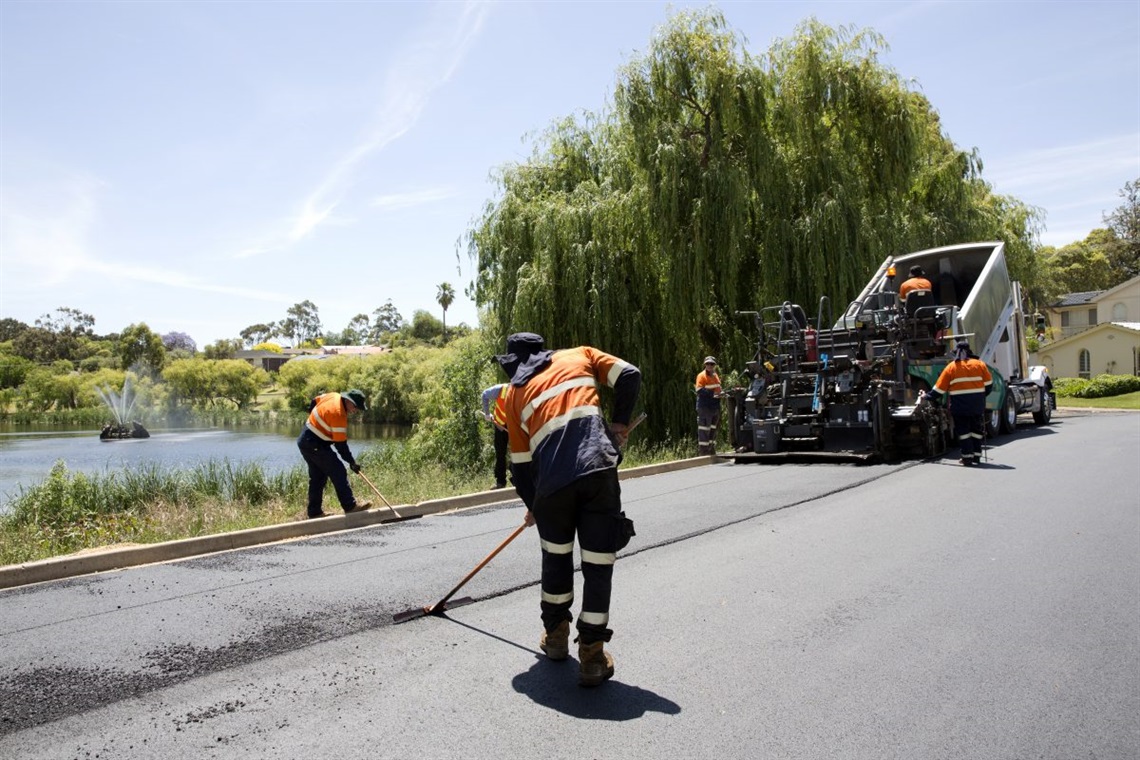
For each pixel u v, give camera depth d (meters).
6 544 8.41
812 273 16.47
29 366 77.38
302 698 3.55
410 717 3.34
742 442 12.90
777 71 17.75
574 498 3.75
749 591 5.09
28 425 57.41
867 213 17.66
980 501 8.06
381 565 6.12
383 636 4.39
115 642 4.35
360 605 5.00
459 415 19.55
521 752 3.01
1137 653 3.93
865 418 11.79
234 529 8.47
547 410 3.88
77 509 11.44
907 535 6.59
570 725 3.24
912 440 12.16
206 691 3.64
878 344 12.37
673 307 17.05
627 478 11.27
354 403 8.47
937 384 11.12
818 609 4.69
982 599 4.83
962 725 3.20
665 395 17.84
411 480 13.46
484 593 5.22
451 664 3.96
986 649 4.01
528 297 17.86
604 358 4.08
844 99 17.25
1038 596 4.86
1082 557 5.75
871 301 13.87
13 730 3.24
